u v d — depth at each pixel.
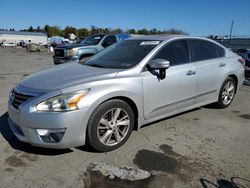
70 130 3.16
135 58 4.07
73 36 92.44
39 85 3.39
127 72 3.73
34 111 3.11
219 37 42.28
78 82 3.35
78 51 9.80
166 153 3.57
